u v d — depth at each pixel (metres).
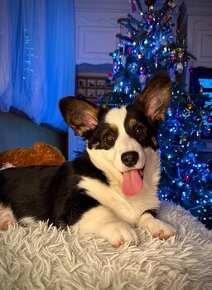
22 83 0.96
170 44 0.98
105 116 0.47
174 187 1.01
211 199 1.04
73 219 0.40
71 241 0.36
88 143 0.47
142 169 0.44
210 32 1.52
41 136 1.34
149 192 0.46
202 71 1.50
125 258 0.34
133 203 0.44
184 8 1.53
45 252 0.34
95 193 0.43
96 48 1.59
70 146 1.62
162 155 0.97
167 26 1.02
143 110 0.49
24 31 0.94
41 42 1.05
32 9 0.98
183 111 0.98
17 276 0.31
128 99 0.93
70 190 0.44
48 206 0.46
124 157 0.41
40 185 0.50
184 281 0.32
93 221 0.39
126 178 0.42
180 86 0.99
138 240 0.37
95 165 0.45
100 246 0.36
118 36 1.00
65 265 0.32
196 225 0.52
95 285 0.31
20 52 0.93
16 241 0.35
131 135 0.45
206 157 1.46
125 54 1.03
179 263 0.34
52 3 1.22
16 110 1.01
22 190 0.51
